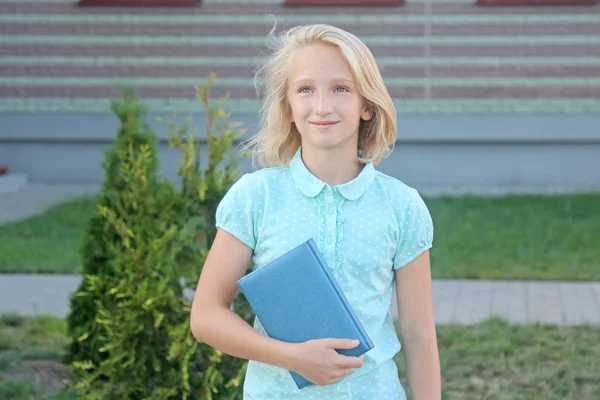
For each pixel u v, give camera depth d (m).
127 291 4.68
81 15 15.42
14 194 14.39
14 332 7.42
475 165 15.15
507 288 9.00
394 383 2.76
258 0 15.25
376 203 2.78
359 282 2.71
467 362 6.63
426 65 15.20
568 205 13.06
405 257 2.80
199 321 2.71
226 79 15.37
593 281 9.30
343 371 2.54
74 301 5.52
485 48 15.13
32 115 15.37
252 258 2.81
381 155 2.86
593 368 6.49
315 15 15.25
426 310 2.84
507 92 15.15
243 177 2.83
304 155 2.80
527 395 6.05
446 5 15.09
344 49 2.69
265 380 2.73
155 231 4.84
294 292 2.58
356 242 2.72
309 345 2.54
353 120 2.73
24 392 5.96
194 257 4.69
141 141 5.29
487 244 10.84
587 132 14.89
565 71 15.05
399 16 15.16
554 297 8.65
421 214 2.82
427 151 15.20
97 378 5.29
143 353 4.75
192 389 4.68
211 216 4.84
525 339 7.15
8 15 15.47
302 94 2.73
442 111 15.25
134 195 4.96
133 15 15.40
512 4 14.98
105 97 15.50
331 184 2.78
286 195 2.76
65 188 14.94
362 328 2.55
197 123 15.24
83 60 15.46
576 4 14.91
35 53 15.50
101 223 5.35
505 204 13.22
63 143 15.42
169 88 15.41
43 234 11.51
